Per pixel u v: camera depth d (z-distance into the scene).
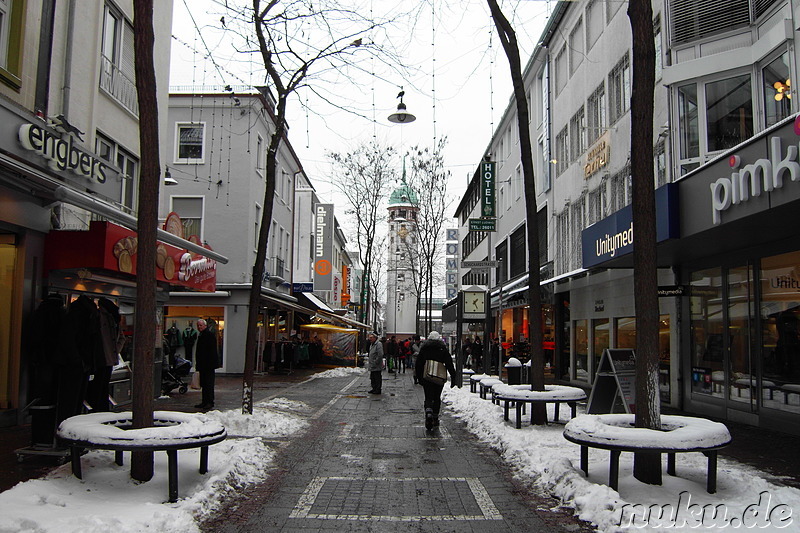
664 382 14.56
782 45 10.52
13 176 8.80
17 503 4.85
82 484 5.70
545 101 24.55
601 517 5.17
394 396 17.02
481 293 18.64
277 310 30.53
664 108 13.88
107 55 13.34
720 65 11.81
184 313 25.08
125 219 8.34
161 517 4.82
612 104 17.69
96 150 12.71
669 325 14.27
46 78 10.49
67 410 6.84
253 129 26.33
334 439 9.45
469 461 7.85
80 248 10.09
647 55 6.23
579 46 21.08
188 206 25.86
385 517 5.45
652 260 6.12
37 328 6.94
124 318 12.61
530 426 9.76
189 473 6.28
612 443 5.57
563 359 23.44
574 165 21.22
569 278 21.06
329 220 40.78
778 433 9.96
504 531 5.08
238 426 9.79
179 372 16.09
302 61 10.31
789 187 7.55
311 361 31.30
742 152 8.65
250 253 26.06
